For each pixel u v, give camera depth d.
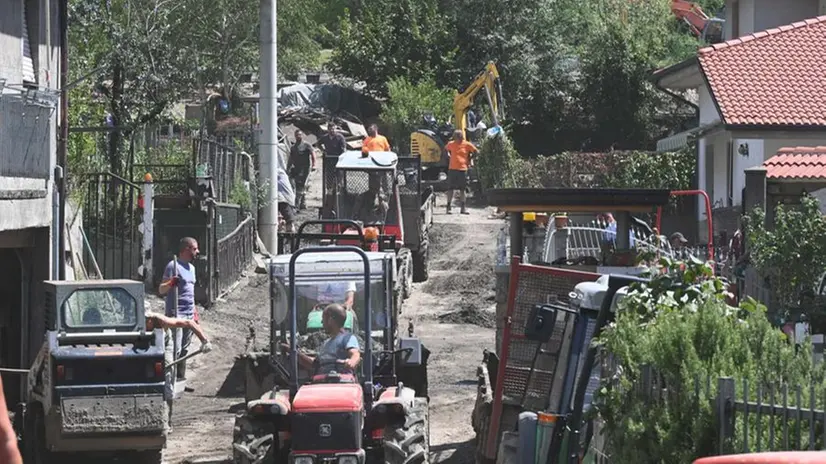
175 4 54.56
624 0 72.44
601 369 13.20
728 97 32.59
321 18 83.25
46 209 25.08
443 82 69.25
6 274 25.44
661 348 11.15
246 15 61.22
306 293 16.80
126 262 33.03
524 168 51.41
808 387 10.30
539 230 24.61
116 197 32.88
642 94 67.19
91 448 17.75
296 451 14.87
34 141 23.98
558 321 16.83
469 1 70.56
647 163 48.00
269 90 42.19
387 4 72.25
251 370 20.62
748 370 10.67
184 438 20.75
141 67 39.56
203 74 59.03
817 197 25.81
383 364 17.09
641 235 23.33
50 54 26.50
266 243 42.22
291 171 52.16
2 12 23.69
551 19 70.38
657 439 10.47
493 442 17.50
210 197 33.72
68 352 17.56
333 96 69.62
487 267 41.28
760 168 24.14
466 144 50.62
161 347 17.81
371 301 17.03
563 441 13.92
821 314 19.59
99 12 38.72
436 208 52.34
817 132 31.41
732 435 9.91
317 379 15.95
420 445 15.93
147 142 42.94
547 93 69.00
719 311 11.49
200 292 33.22
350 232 35.59
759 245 20.89
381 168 38.22
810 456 6.20
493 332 32.88
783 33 35.34
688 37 74.06
